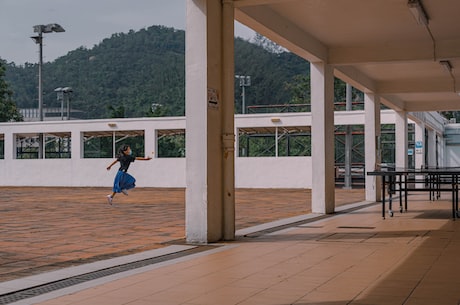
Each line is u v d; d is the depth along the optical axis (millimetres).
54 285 5719
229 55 9320
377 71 17453
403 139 24750
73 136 32750
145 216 13656
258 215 13703
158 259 7242
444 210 14477
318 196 14031
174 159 30844
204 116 8852
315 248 8016
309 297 5062
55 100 125688
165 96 103125
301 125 29062
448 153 35750
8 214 14273
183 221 12391
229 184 9164
